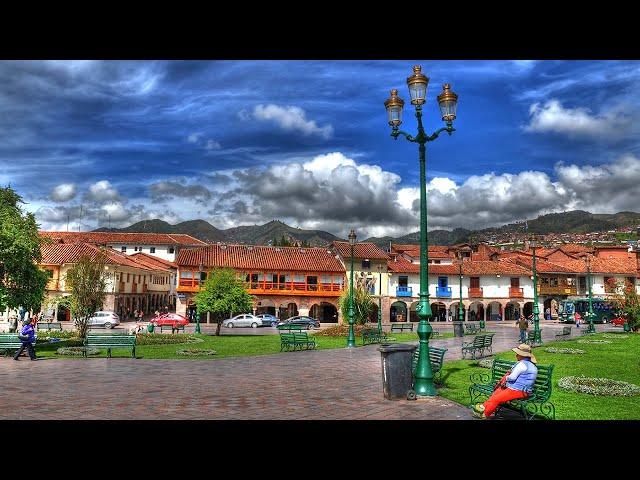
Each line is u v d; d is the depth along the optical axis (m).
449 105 11.58
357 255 62.22
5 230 22.44
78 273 28.38
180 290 55.97
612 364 17.14
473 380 13.29
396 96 12.02
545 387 8.80
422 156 11.76
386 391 10.68
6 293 22.83
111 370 15.61
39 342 25.31
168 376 14.27
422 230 11.48
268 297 58.66
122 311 57.56
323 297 59.66
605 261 71.81
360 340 29.55
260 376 14.27
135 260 67.38
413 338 31.75
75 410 9.62
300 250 63.88
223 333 40.16
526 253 78.56
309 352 22.16
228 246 61.84
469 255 77.88
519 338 30.09
